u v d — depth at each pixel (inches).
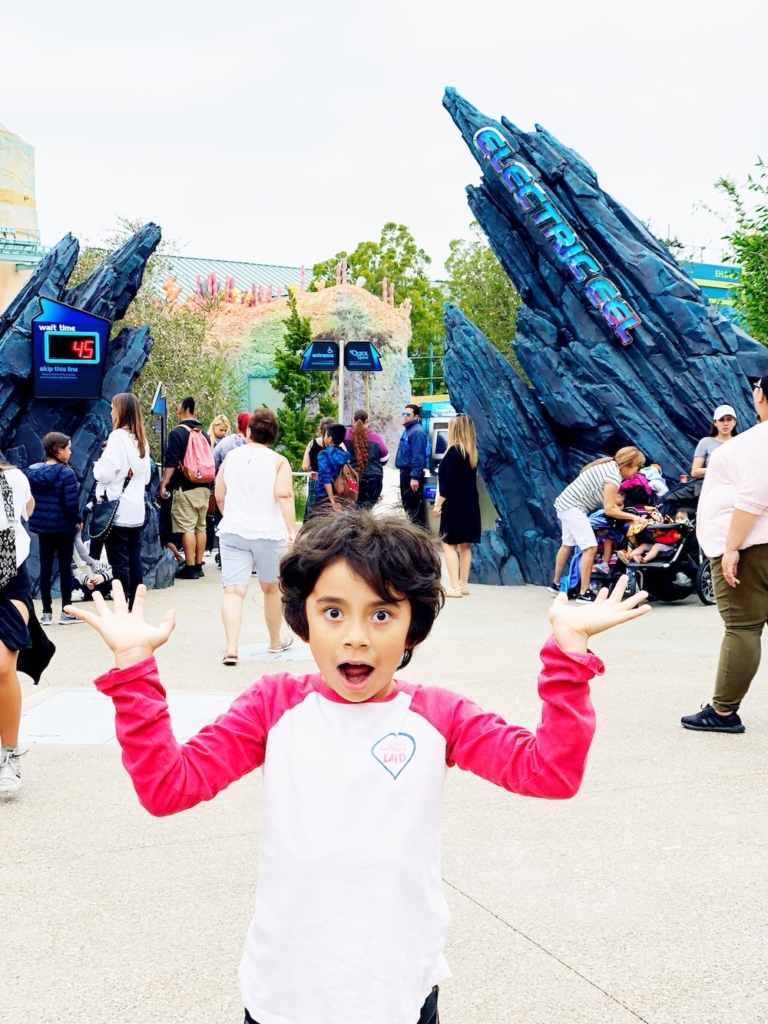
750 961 124.2
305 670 277.7
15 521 178.2
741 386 449.7
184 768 67.2
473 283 1494.8
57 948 126.8
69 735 215.5
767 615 216.1
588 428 452.1
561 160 470.0
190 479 465.4
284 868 67.0
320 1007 65.4
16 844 158.9
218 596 419.5
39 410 421.1
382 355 1347.2
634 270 453.7
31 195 1159.6
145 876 147.5
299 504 1002.1
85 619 68.0
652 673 277.3
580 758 65.9
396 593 66.5
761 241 598.9
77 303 437.4
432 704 71.8
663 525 377.7
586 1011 112.8
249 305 1322.6
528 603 404.2
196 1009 113.3
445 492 417.1
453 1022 110.3
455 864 152.6
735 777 191.9
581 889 144.2
